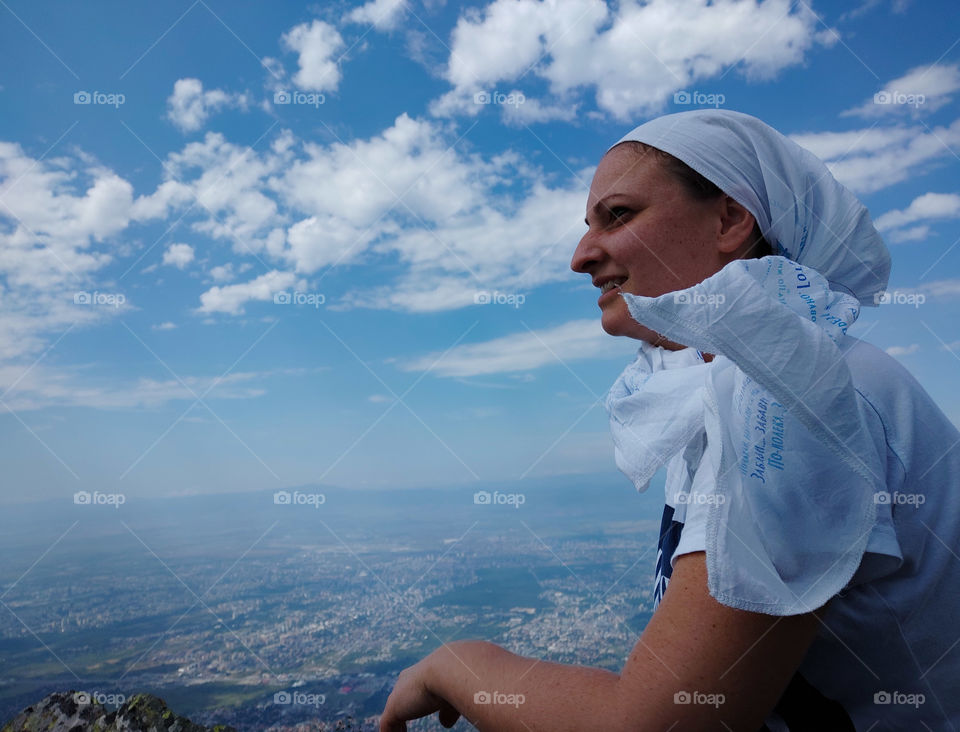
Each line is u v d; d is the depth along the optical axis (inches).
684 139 35.5
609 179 37.6
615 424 35.2
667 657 24.3
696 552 25.6
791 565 24.2
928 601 26.9
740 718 23.9
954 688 27.4
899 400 28.4
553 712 26.1
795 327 23.4
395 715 35.5
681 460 33.0
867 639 27.5
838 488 24.2
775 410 25.0
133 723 48.5
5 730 51.6
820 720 29.3
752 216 35.8
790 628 23.9
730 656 23.6
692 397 30.5
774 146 36.1
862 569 25.4
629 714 24.2
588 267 39.5
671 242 36.4
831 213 37.1
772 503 24.4
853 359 29.4
